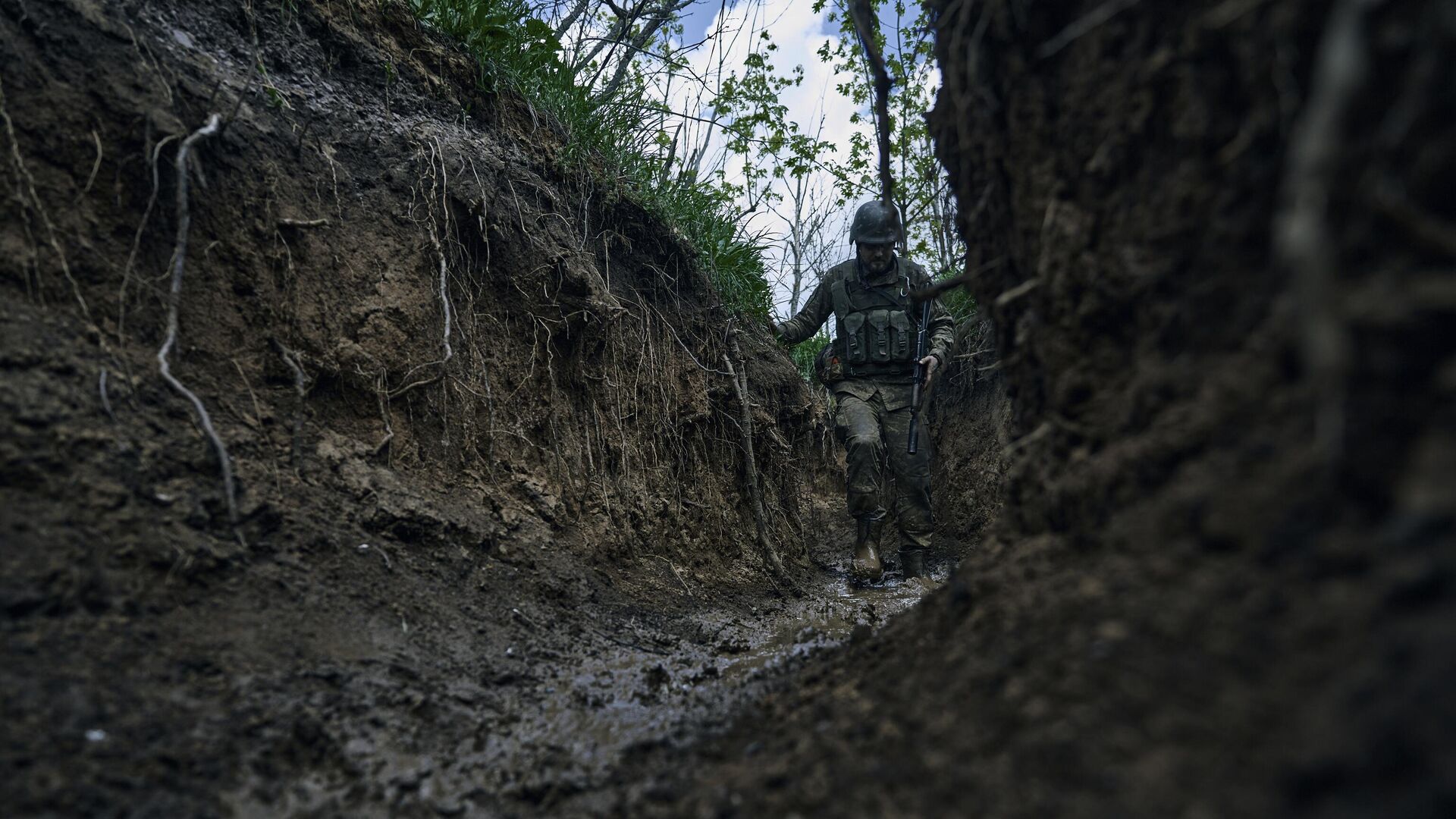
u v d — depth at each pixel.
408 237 3.17
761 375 5.82
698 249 5.36
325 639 2.02
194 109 2.57
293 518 2.27
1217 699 0.87
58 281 2.09
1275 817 0.74
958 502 7.02
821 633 3.55
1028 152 1.64
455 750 1.82
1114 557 1.20
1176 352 1.25
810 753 1.37
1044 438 1.61
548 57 4.45
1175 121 1.27
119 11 2.50
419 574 2.52
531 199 3.93
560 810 1.60
